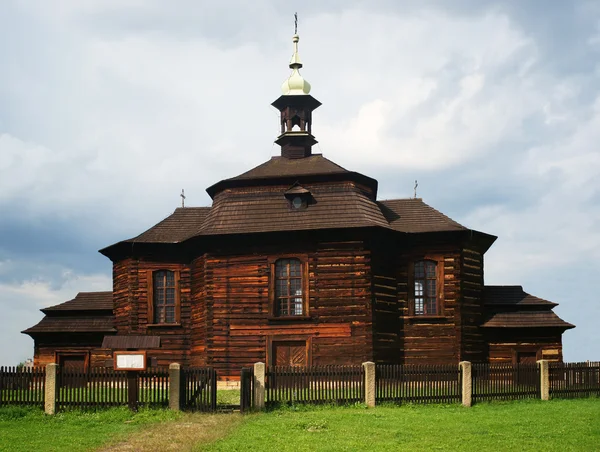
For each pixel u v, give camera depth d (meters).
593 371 30.84
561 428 21.61
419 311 36.59
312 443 19.11
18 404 25.09
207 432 20.84
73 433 21.28
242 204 37.19
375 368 26.17
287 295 35.38
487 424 22.22
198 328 37.16
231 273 35.88
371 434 20.47
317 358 34.31
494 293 38.75
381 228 34.78
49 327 41.09
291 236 35.31
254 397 24.84
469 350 36.16
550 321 37.28
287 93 42.12
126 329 39.28
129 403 24.69
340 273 34.81
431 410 25.20
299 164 39.91
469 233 36.41
